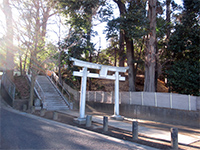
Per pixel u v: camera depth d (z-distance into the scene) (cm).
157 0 2089
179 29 1738
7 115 1285
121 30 1875
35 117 1297
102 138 783
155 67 1958
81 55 2281
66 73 2994
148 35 1930
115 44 2738
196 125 1104
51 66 2250
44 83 2336
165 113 1287
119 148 645
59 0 1631
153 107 1376
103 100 1905
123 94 1698
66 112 1638
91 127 1005
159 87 2683
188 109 1182
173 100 1275
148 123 1234
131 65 2166
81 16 1848
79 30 1953
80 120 1091
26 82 2308
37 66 1727
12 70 2264
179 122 1195
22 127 912
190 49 1648
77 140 725
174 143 667
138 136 838
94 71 2411
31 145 625
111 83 2727
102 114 1664
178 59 1844
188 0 1689
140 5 2002
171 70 1702
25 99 1791
